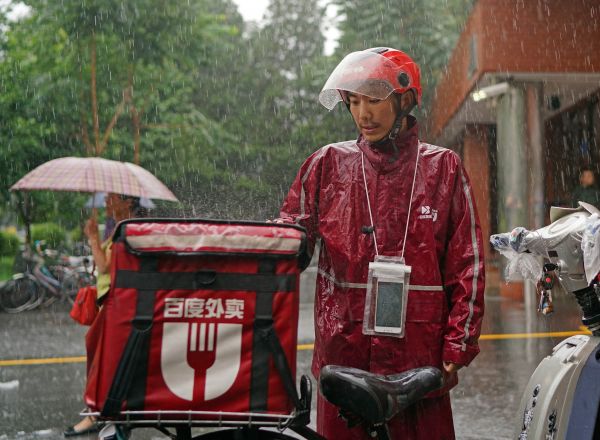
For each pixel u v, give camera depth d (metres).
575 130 17.42
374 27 25.16
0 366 7.59
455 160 2.80
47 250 14.30
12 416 5.71
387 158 2.79
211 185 19.36
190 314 2.11
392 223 2.75
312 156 2.92
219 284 2.12
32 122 15.53
